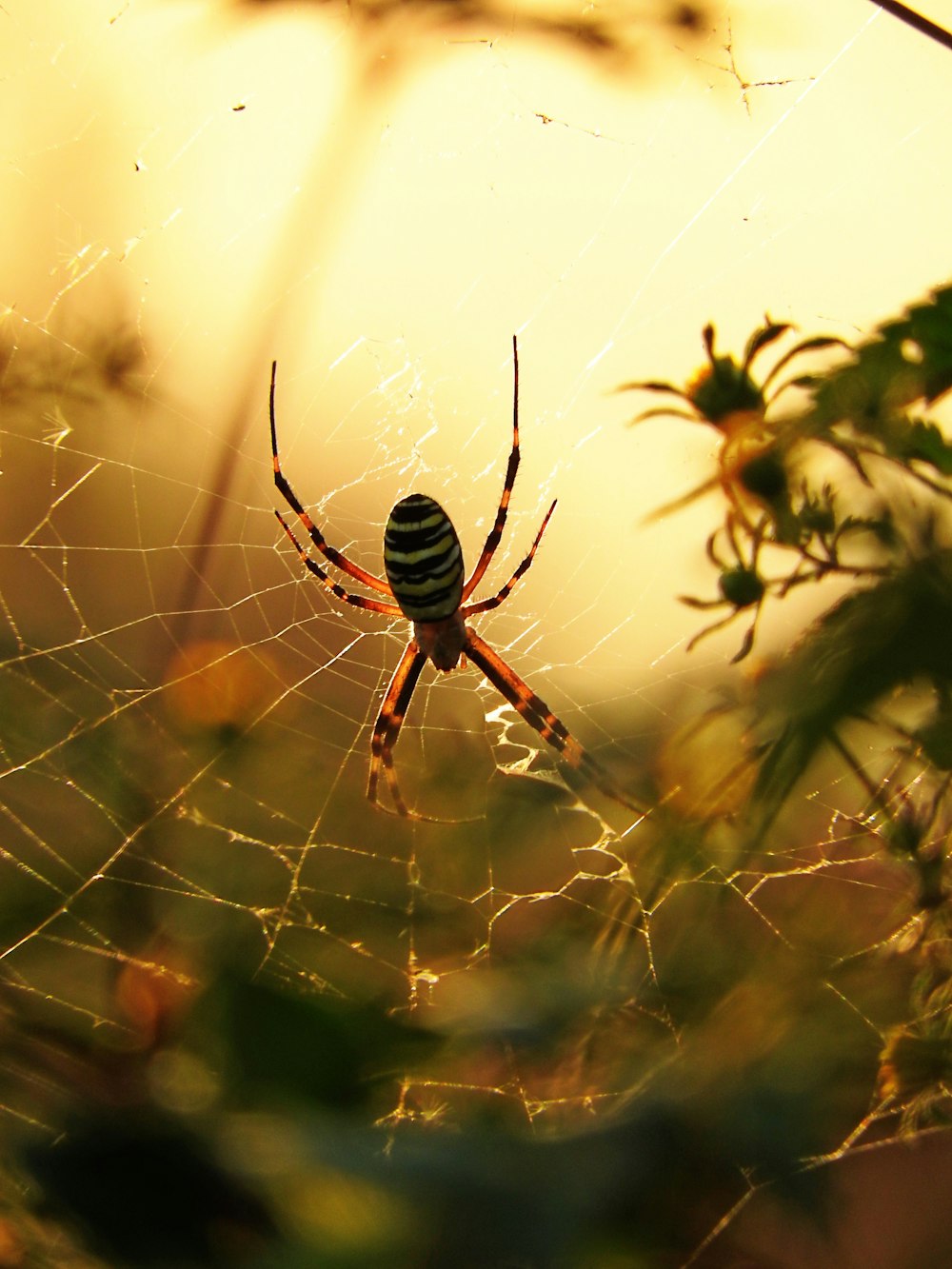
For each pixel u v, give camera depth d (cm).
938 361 9
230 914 16
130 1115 7
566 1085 8
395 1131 7
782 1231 7
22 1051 9
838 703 7
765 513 10
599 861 17
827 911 10
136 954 14
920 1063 8
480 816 19
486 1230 6
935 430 8
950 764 9
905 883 10
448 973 12
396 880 18
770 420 9
